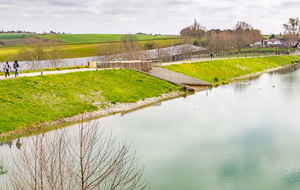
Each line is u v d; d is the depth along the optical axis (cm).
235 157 2961
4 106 3756
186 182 2384
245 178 2516
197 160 2856
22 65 10762
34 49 10206
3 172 1989
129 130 3688
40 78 4950
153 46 17138
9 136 3173
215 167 2711
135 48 10688
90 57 14438
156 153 2972
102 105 4722
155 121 4156
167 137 3494
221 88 7200
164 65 8162
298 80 8669
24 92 4294
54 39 11775
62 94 4650
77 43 19962
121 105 4969
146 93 5894
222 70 9531
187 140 3412
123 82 6116
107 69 6544
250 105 5259
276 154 3039
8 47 16675
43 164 1240
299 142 3388
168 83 6669
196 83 7362
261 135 3628
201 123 4109
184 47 14988
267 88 7150
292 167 2738
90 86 5362
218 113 4688
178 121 4200
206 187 2314
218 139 3469
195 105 5253
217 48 16375
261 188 2327
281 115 4562
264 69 11681
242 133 3703
